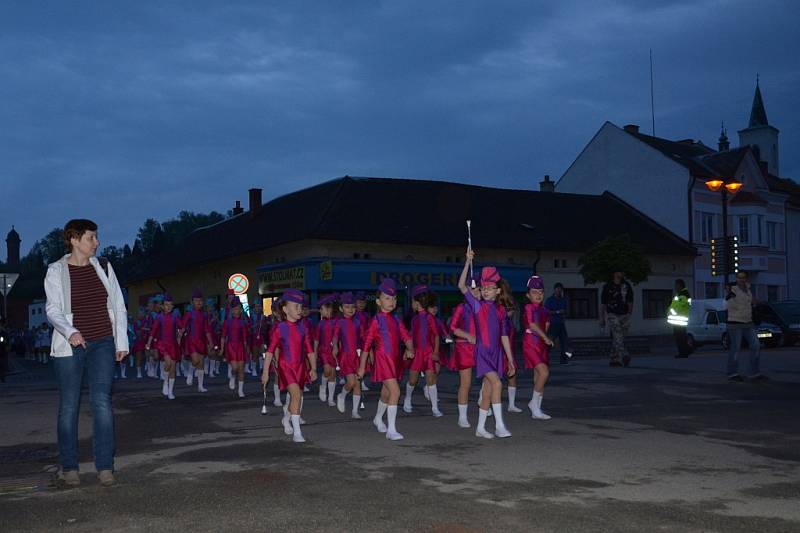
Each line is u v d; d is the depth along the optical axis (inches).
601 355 961.5
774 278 1953.7
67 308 257.8
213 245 1717.5
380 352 349.7
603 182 1937.7
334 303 547.2
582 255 1456.7
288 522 199.2
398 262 1368.1
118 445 341.1
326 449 314.3
